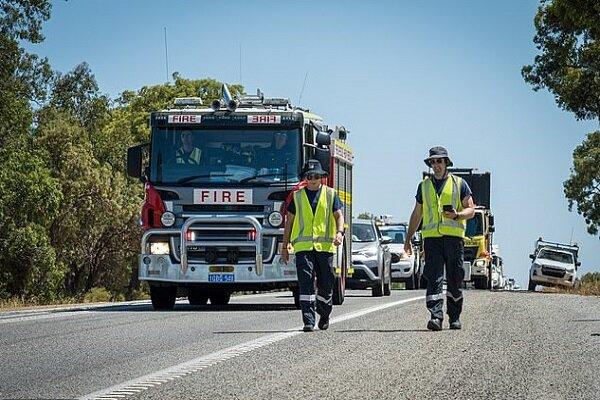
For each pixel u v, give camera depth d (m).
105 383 20.78
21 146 129.38
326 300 33.50
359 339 29.45
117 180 156.75
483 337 29.97
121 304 55.78
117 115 185.50
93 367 23.45
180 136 47.09
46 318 39.50
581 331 31.98
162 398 18.72
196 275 46.12
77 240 154.75
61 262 145.25
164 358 25.12
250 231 46.06
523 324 34.81
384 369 22.53
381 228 98.44
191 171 46.69
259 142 46.78
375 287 68.94
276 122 46.75
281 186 46.19
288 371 22.23
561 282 131.25
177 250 46.44
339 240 33.94
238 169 46.53
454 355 25.23
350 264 55.59
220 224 46.16
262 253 45.94
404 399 18.58
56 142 150.75
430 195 33.75
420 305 48.00
